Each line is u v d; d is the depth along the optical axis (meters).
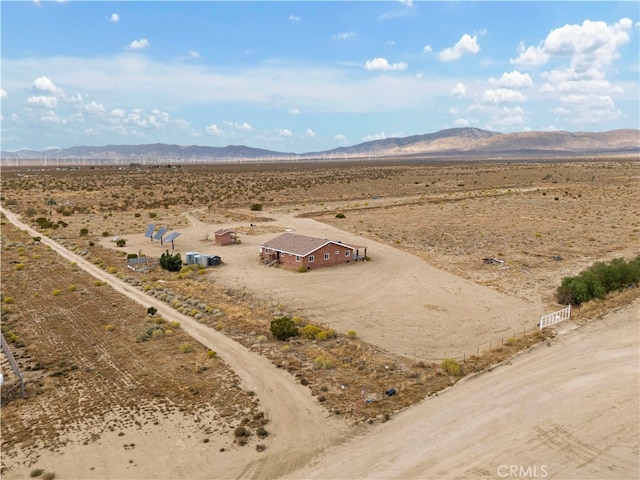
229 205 126.12
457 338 40.03
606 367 33.38
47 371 34.19
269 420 27.36
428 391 30.56
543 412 27.92
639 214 99.25
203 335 40.50
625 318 42.12
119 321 44.25
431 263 65.81
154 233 89.50
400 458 23.83
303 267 62.47
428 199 132.75
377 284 56.38
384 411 28.22
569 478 22.36
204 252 75.00
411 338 40.09
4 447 25.19
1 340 37.31
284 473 22.81
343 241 80.94
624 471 22.78
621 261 53.66
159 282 57.66
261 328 42.06
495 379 32.00
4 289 54.56
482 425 26.66
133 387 31.56
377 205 123.81
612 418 27.20
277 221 102.75
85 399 30.09
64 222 100.44
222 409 28.59
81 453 24.58
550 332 39.84
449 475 22.56
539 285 54.53
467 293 52.41
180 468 23.28
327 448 24.72
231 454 24.30
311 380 32.12
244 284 56.91
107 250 76.25
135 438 25.83
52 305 49.00
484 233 85.19
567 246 73.38
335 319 44.84
